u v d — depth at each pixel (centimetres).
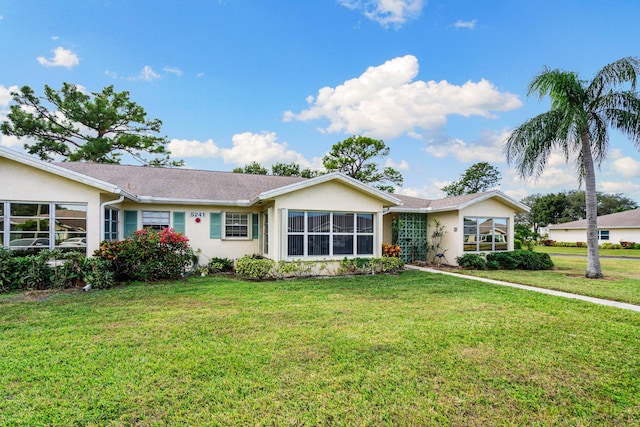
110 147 2361
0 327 548
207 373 389
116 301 740
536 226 5909
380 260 1214
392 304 734
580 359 441
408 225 1667
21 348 457
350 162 3070
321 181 1137
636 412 323
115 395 340
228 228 1319
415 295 832
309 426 298
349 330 547
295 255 1134
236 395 344
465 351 463
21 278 847
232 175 1617
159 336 512
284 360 427
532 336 527
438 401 338
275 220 1112
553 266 1538
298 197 1133
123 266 977
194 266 1221
